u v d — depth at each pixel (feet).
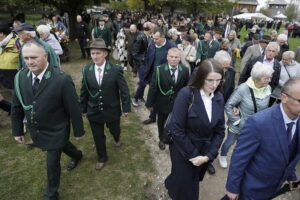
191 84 6.84
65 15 45.73
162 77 10.43
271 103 13.84
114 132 11.18
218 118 6.85
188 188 7.47
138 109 17.10
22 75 7.36
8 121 14.39
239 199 6.43
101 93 9.27
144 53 18.40
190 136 6.98
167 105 10.88
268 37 15.47
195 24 54.60
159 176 10.43
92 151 11.87
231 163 6.01
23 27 10.56
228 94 10.30
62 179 9.91
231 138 10.37
